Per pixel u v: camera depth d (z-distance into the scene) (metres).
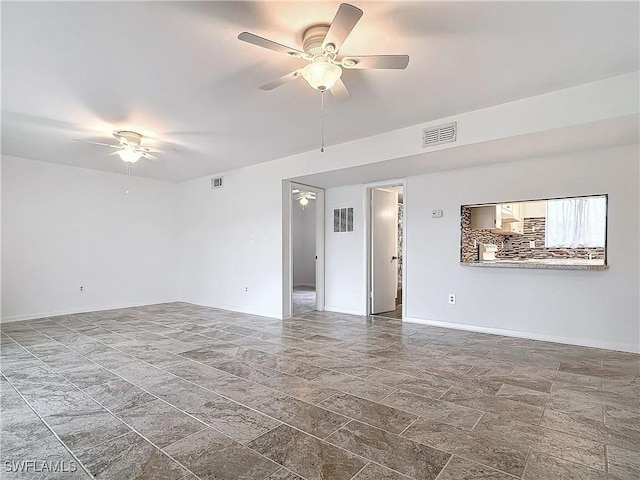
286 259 5.52
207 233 6.65
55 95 3.09
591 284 3.79
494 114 3.36
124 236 6.50
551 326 4.02
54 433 2.09
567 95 3.00
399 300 7.35
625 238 3.59
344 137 4.30
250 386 2.79
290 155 5.16
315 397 2.58
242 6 1.97
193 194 6.96
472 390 2.69
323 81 2.26
